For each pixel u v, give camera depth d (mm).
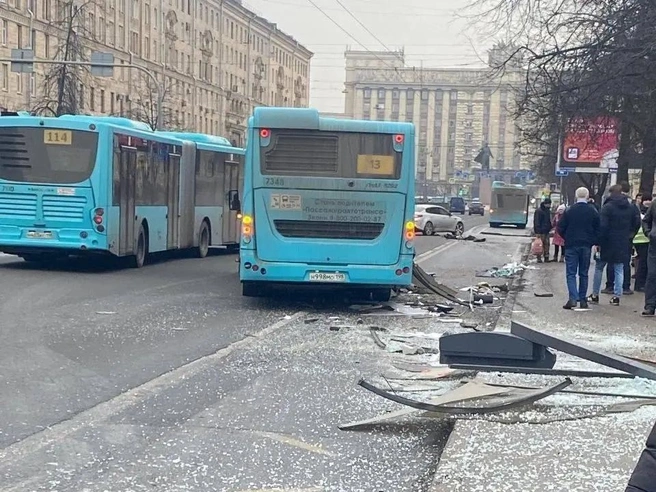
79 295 13742
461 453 5527
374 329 11195
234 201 18047
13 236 17109
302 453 5809
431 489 4875
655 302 12219
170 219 21047
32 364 8289
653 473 2564
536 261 25203
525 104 16109
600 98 15148
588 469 5207
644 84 14562
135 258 19031
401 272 12711
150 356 8969
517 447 5664
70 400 7008
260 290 14023
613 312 12680
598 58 14477
